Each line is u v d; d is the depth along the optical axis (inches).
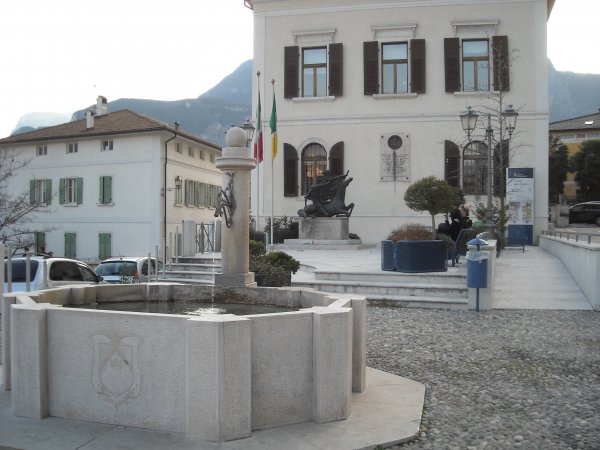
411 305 439.2
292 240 950.4
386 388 230.7
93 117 1544.0
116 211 1466.5
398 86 1117.7
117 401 181.2
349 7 1119.6
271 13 1146.0
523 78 1067.3
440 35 1092.5
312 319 187.8
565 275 578.2
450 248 551.8
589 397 225.5
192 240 707.4
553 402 219.1
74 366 187.0
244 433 171.2
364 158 1111.0
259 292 267.6
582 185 1930.4
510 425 194.2
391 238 521.0
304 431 179.5
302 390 186.1
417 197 663.8
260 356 177.2
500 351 301.4
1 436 173.8
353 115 1113.4
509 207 1042.7
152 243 1429.6
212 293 275.3
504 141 1057.5
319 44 1130.7
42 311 189.0
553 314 411.5
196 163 1637.6
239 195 305.0
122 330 179.9
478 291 426.9
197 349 167.0
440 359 284.8
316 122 1125.7
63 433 175.5
